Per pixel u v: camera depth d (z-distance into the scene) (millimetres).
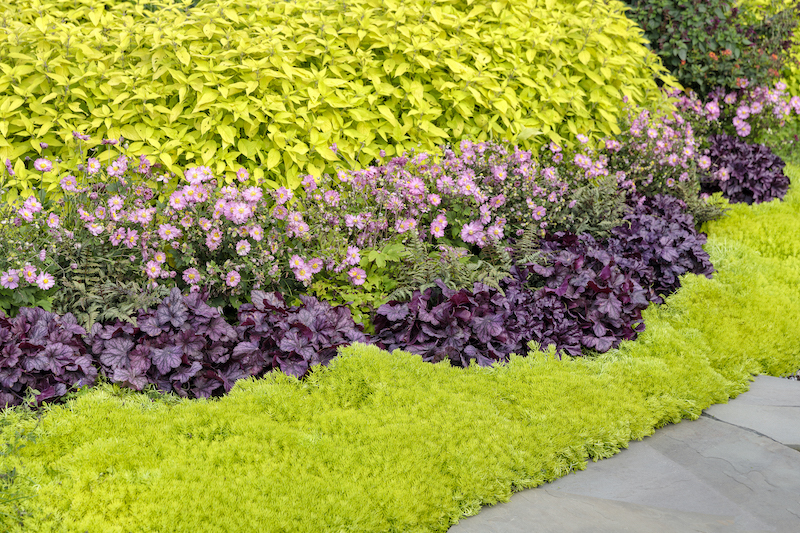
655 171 6066
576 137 5902
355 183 4684
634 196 5906
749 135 7629
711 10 7625
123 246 4098
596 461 3338
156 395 3426
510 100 5664
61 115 4750
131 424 3018
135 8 5801
